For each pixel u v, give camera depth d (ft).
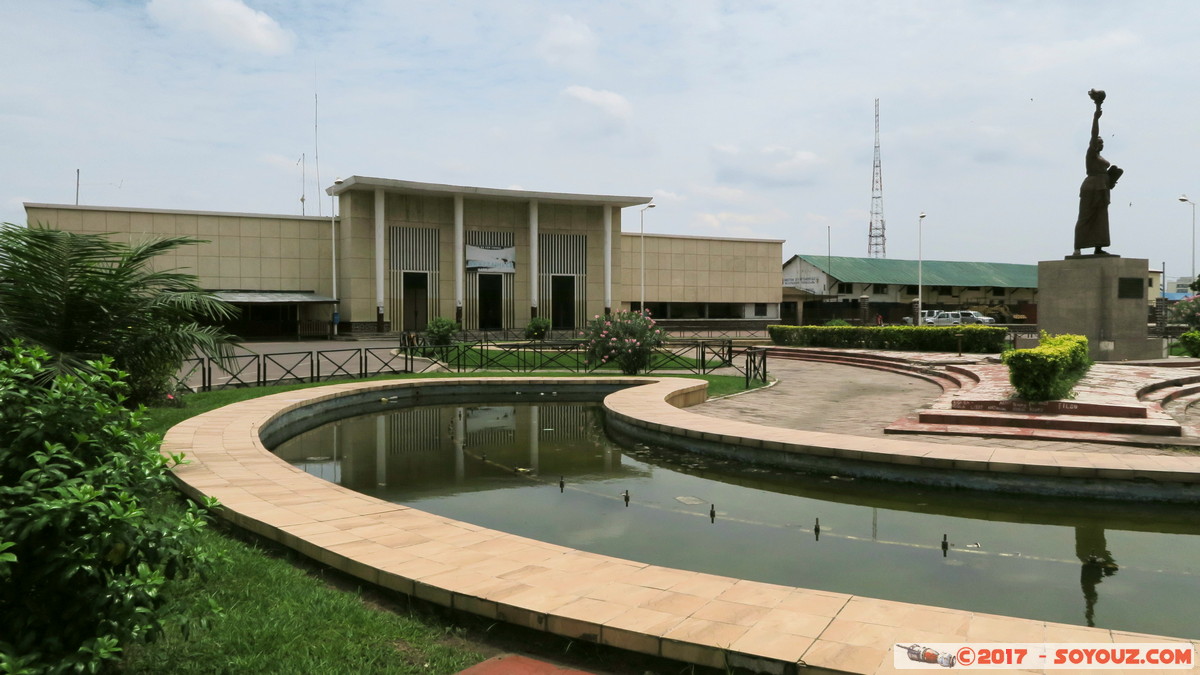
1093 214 71.61
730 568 18.61
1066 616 15.69
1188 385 50.78
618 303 140.77
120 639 9.70
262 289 119.14
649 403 42.34
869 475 27.94
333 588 15.56
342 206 122.42
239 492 21.77
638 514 23.93
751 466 30.81
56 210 104.94
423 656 12.13
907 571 18.48
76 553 9.22
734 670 11.37
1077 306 71.61
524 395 57.11
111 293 26.84
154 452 11.28
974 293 200.44
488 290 130.82
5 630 9.26
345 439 38.65
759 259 167.12
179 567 10.53
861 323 152.76
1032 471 25.22
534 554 16.20
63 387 10.50
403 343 97.71
